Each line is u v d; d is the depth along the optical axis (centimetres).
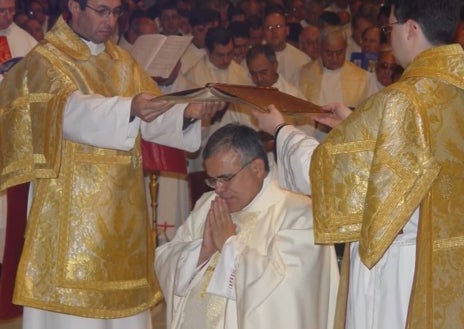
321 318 546
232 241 541
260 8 1405
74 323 622
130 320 641
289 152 515
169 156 689
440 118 462
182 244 581
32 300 606
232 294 534
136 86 638
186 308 559
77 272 612
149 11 1353
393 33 488
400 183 454
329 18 1388
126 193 623
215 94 535
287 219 551
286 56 1218
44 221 612
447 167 465
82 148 612
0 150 614
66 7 617
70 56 610
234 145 545
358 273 491
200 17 1168
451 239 472
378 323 482
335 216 477
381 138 461
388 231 452
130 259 627
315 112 547
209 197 599
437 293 471
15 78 612
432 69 469
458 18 477
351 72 1162
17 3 1233
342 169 476
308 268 533
